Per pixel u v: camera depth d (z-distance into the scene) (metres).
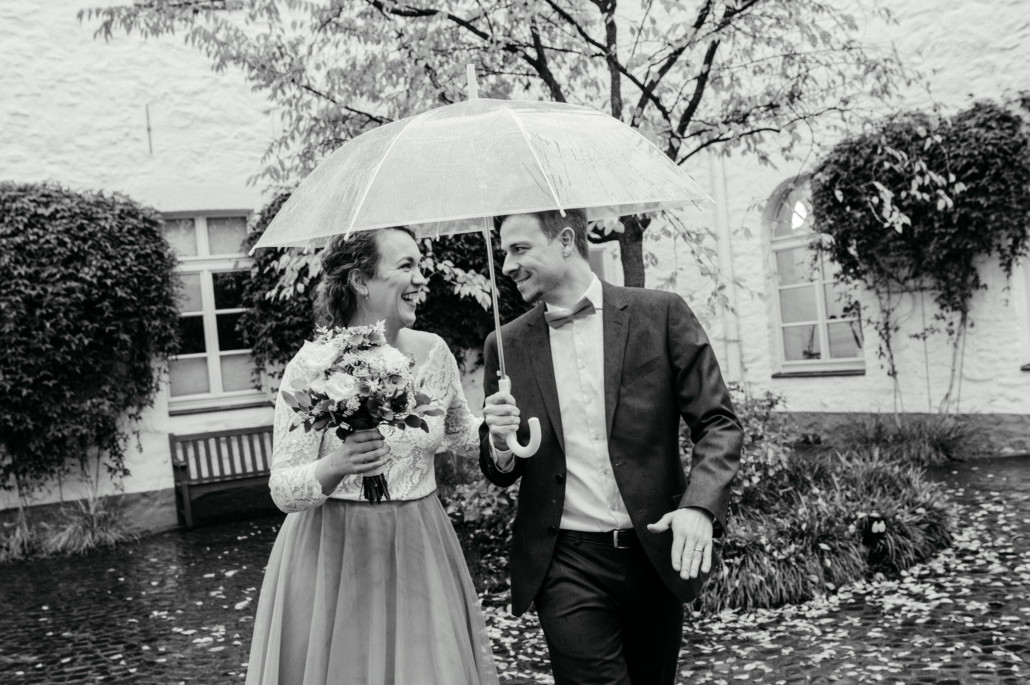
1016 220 8.55
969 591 4.95
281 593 2.55
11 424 8.55
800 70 6.58
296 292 9.66
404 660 2.46
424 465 2.62
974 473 8.16
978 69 8.87
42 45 9.35
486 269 9.71
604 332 2.46
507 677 4.21
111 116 9.55
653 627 2.48
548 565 2.43
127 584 6.96
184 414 9.66
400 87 6.52
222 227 10.12
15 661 5.16
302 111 6.59
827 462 6.75
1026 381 8.79
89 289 8.84
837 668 4.03
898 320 9.79
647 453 2.40
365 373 2.29
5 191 8.68
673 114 6.73
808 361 11.04
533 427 2.33
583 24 6.05
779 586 4.99
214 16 6.20
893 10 9.49
